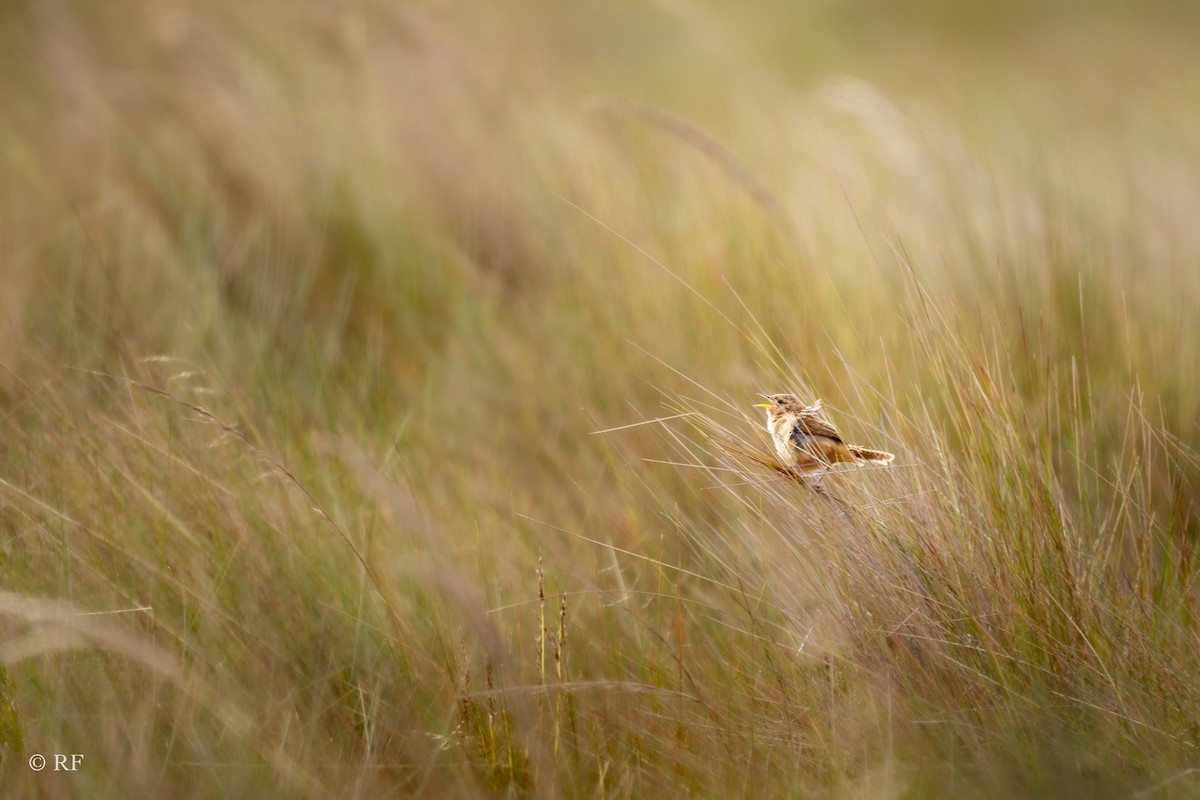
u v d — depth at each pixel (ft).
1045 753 31.40
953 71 111.45
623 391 51.55
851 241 59.31
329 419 50.85
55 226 66.95
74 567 38.27
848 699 34.01
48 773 31.73
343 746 34.30
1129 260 55.98
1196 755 31.32
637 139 71.77
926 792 31.24
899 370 46.62
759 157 71.36
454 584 34.06
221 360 53.47
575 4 144.77
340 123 72.28
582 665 37.35
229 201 69.62
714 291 54.90
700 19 94.89
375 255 66.18
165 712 34.40
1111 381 46.52
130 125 75.05
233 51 79.05
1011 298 52.08
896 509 35.22
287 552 39.93
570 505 45.98
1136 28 139.95
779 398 34.65
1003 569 34.47
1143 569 36.32
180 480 41.83
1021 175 63.46
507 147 70.23
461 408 53.21
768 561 38.04
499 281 62.49
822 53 125.59
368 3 78.28
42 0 85.10
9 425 44.55
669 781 32.73
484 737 34.50
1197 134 83.15
